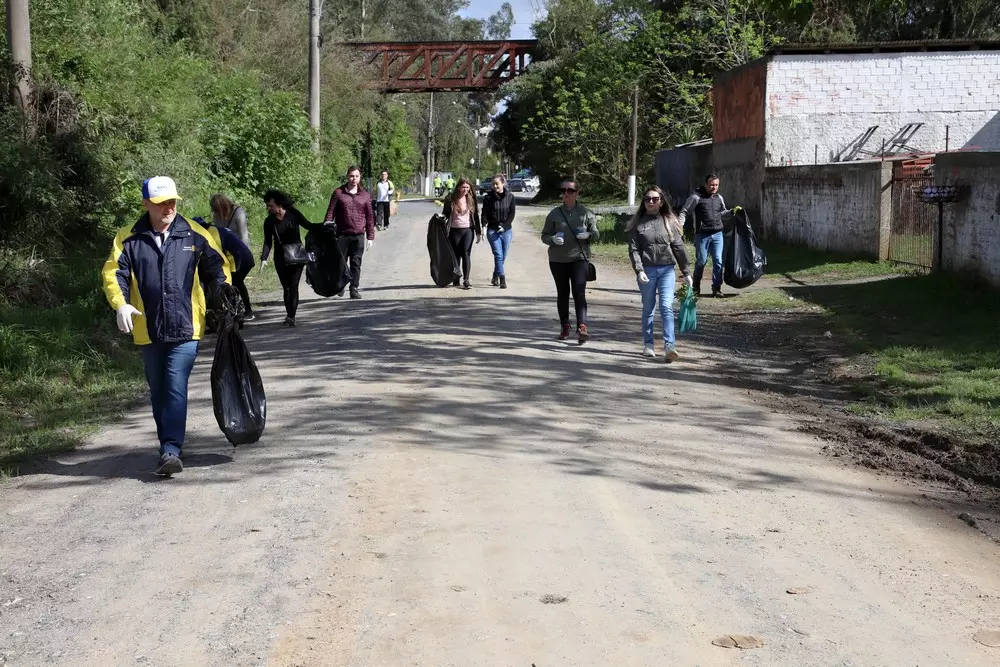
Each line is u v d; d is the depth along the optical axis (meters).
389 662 4.05
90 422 8.45
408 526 5.67
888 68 27.19
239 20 38.09
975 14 40.47
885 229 18.89
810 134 27.12
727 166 30.23
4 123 15.09
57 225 15.55
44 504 6.29
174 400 6.78
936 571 5.23
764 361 11.41
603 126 55.22
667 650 4.18
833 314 13.99
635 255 11.05
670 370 10.62
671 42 51.44
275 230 13.21
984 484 7.02
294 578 4.94
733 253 16.08
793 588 4.89
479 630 4.34
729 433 8.07
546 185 63.25
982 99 27.30
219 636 4.32
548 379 9.88
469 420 8.19
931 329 12.30
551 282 18.30
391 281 18.69
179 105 23.02
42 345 10.58
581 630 4.36
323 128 44.75
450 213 17.19
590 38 57.22
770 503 6.30
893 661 4.13
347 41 54.59
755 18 46.38
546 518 5.83
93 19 20.69
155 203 6.55
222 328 6.99
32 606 4.70
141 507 6.16
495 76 64.12
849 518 6.07
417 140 97.62
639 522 5.82
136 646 4.24
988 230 14.21
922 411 8.76
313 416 8.34
